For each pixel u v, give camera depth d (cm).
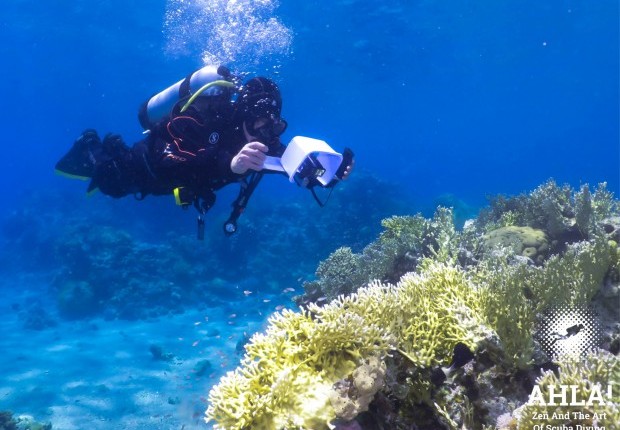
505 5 3522
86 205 2897
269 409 228
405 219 667
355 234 1945
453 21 3675
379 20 3391
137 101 6950
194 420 867
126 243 1903
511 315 297
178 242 1975
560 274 361
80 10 3306
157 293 1681
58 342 1419
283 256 1903
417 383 296
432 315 313
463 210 1911
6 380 1119
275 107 445
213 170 436
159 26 3519
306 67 4634
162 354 1227
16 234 3017
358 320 254
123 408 942
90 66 4975
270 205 2728
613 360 251
